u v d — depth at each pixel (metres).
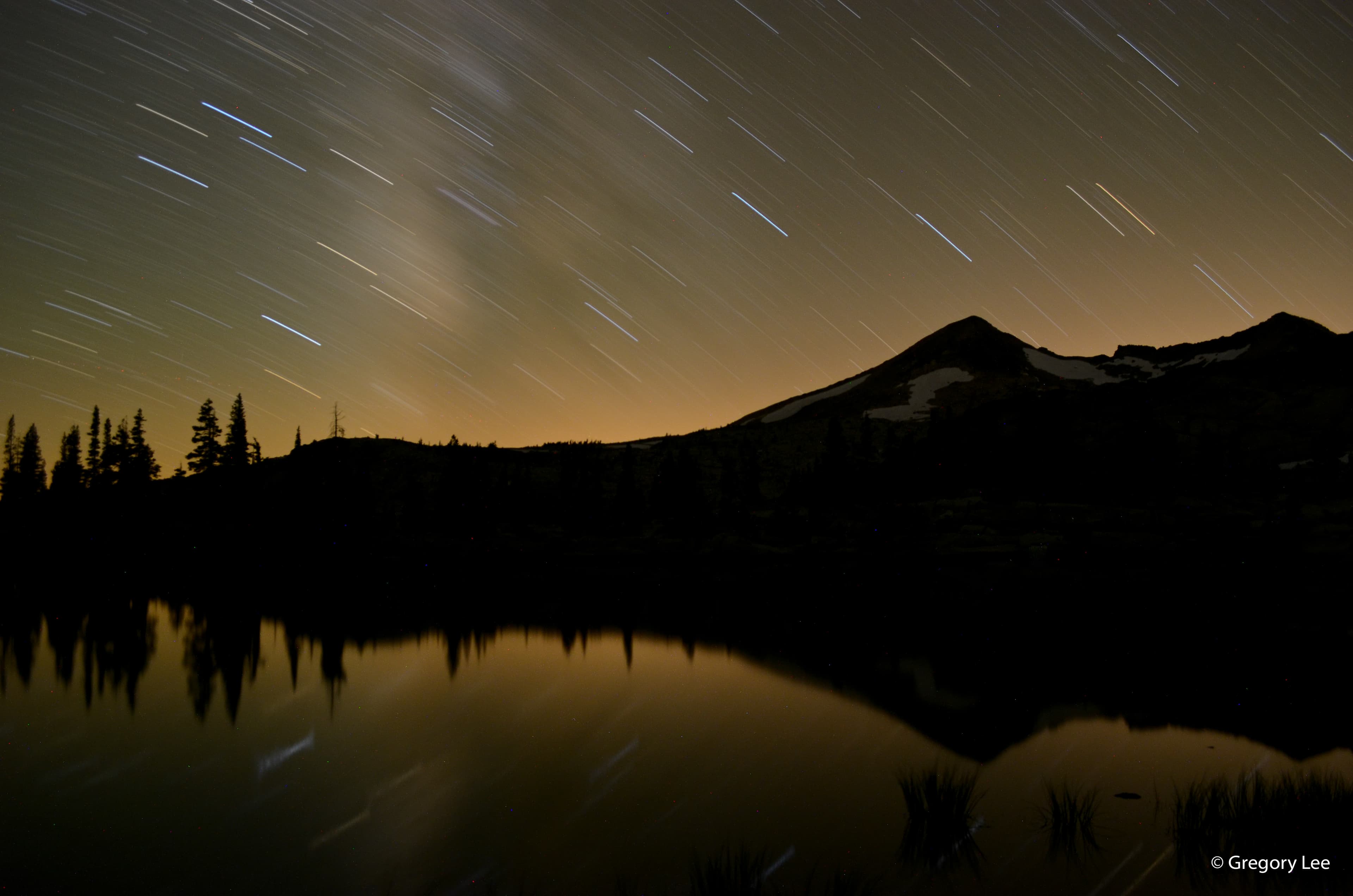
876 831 12.02
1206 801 12.58
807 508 61.00
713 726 17.75
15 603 38.56
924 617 30.80
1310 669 21.16
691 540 55.44
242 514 69.81
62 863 11.64
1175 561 39.19
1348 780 13.34
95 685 22.28
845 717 18.16
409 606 37.09
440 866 11.38
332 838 12.35
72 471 78.44
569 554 53.94
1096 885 10.16
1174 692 19.17
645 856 11.48
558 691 21.17
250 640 28.98
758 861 10.91
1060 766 14.63
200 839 12.43
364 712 19.31
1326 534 40.28
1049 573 39.22
